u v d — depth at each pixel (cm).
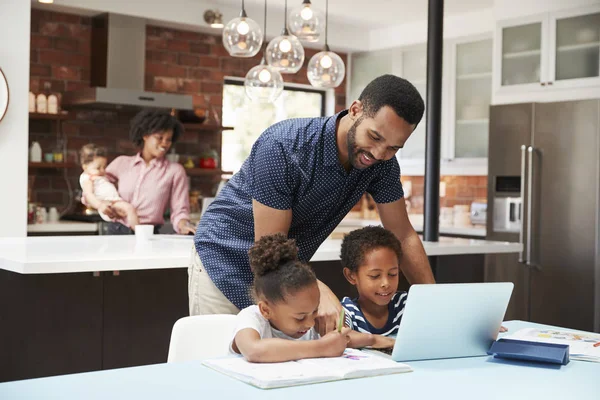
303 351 158
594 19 508
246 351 157
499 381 153
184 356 191
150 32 629
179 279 305
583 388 149
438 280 377
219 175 666
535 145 510
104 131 612
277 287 161
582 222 485
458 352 175
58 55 590
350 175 199
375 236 203
